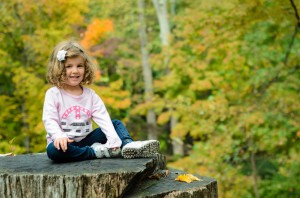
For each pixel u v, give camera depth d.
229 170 8.34
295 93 8.93
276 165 10.62
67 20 8.79
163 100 9.45
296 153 9.21
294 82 8.85
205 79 9.38
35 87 8.16
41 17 8.74
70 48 3.44
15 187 3.09
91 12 13.04
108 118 3.60
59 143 3.30
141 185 3.39
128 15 14.37
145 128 12.52
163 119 9.71
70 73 3.45
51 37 8.44
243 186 8.52
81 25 9.64
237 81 9.00
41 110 8.41
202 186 3.42
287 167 9.88
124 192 3.11
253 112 8.26
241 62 8.80
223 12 7.95
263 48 9.09
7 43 8.54
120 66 12.84
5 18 8.32
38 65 8.70
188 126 8.77
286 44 9.77
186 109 8.59
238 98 8.61
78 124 3.55
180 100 8.96
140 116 14.30
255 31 9.30
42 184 3.05
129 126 12.24
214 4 8.09
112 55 12.68
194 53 9.72
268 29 8.40
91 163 3.36
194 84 9.48
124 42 14.38
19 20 8.51
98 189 3.01
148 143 3.48
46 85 8.26
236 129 8.18
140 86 14.23
